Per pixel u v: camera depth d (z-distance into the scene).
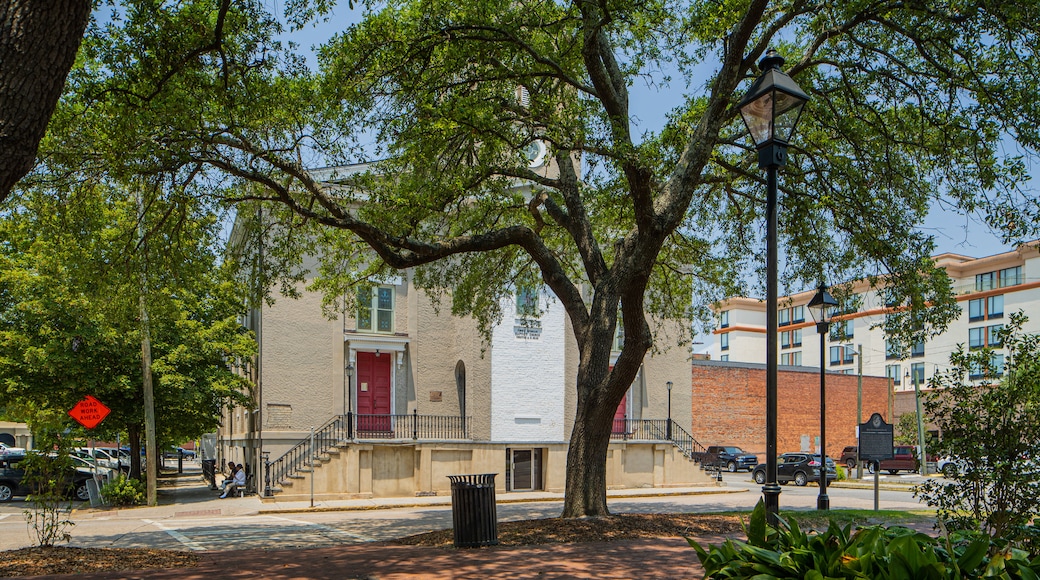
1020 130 12.60
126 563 10.59
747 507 22.53
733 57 12.91
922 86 14.33
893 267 16.14
